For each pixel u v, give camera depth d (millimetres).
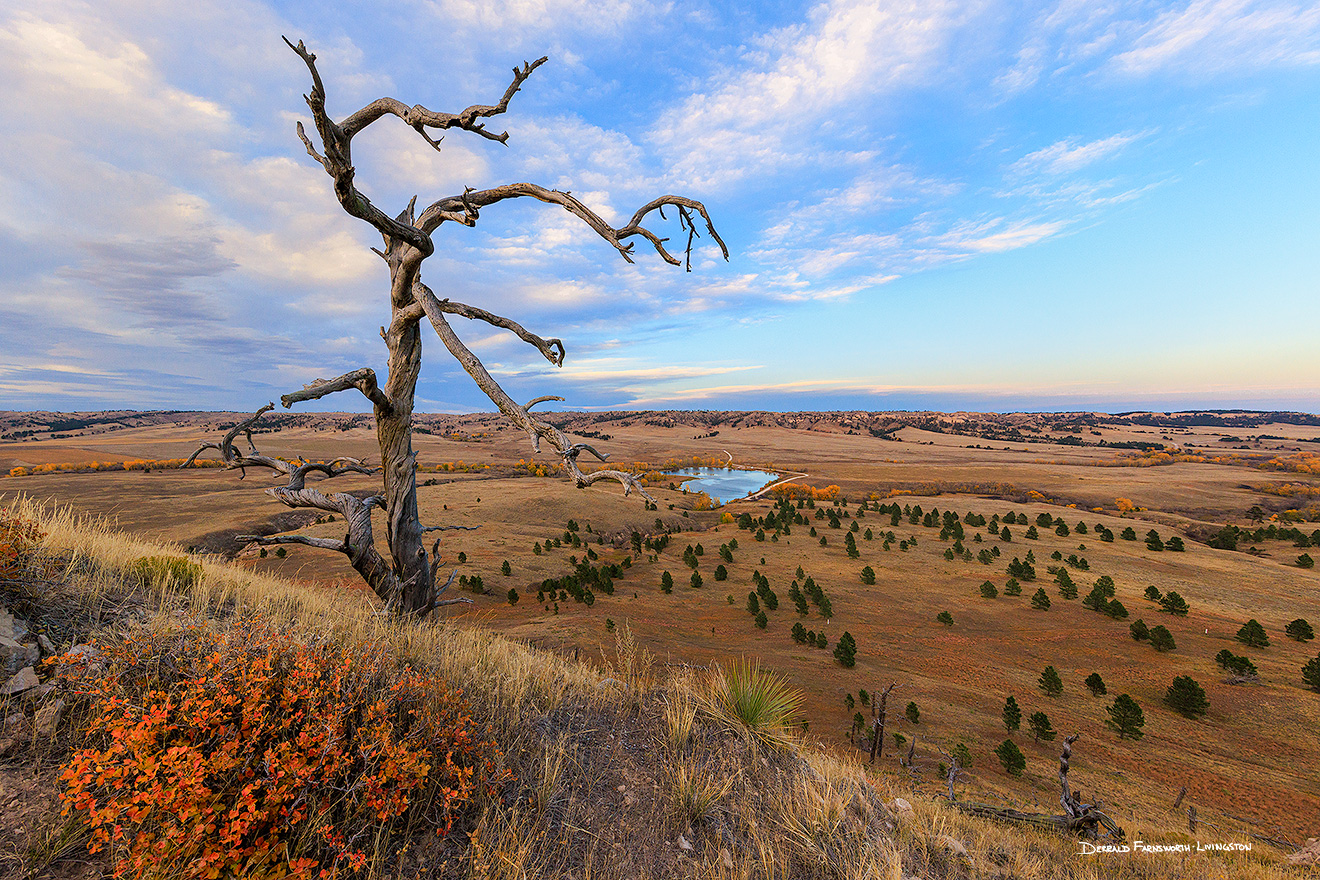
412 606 7184
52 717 2787
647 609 57281
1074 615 62312
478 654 5223
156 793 2270
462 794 3008
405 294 6570
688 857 3576
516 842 3070
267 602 5488
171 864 2260
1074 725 37438
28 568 3727
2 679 2902
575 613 49625
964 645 53219
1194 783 29906
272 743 2734
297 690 2928
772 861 3652
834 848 4125
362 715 3139
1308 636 55938
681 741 4723
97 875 2262
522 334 7273
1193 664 50219
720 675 6000
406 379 6961
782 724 5602
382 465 7254
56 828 2328
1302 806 27688
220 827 2375
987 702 40094
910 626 57906
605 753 4375
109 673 2947
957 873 4727
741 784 4523
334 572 48344
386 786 2928
